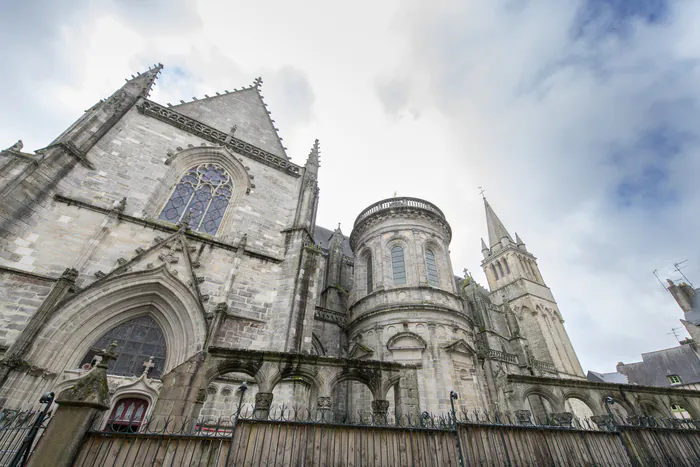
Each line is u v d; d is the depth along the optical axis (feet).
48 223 49.96
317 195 90.79
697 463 42.80
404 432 33.47
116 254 52.75
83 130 58.80
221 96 88.33
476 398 70.13
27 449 22.44
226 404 49.52
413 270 88.69
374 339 79.10
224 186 74.08
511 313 146.30
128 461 25.12
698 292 216.74
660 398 69.31
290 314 58.65
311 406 41.47
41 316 42.16
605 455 38.65
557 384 64.28
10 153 49.08
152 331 51.57
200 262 58.44
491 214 279.90
